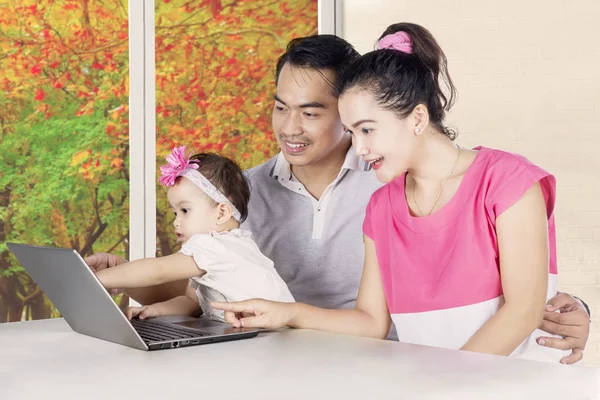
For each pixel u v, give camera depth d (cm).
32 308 302
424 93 168
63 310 147
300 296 231
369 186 225
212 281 168
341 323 165
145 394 99
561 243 370
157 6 309
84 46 309
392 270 174
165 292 189
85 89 309
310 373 110
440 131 173
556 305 175
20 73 301
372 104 166
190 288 185
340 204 226
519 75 361
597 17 363
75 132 309
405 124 167
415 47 173
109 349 130
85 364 118
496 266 163
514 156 167
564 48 363
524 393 99
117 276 156
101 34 311
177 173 186
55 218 305
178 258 164
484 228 163
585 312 176
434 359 120
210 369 113
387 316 178
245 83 317
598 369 113
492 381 105
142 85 311
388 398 97
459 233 165
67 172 307
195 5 310
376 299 177
